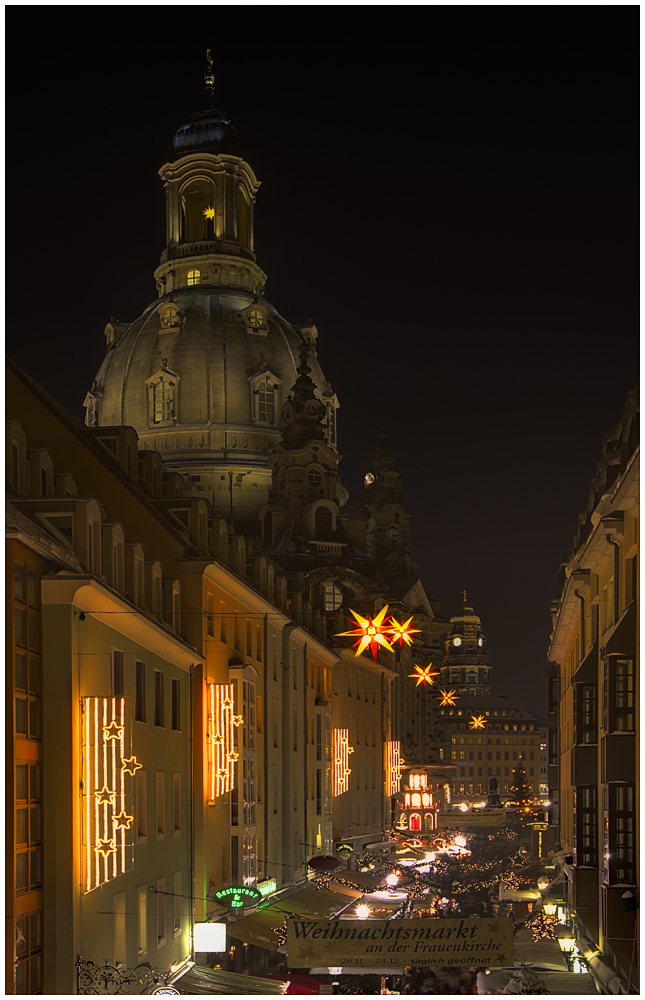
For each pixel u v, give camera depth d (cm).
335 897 5762
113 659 3023
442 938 2716
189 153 13325
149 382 12044
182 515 4369
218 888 4156
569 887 4969
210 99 13875
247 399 12031
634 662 2975
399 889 6241
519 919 5200
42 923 2478
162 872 3431
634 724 2981
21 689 2425
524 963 3788
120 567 3172
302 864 5969
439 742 13625
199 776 3916
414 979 3703
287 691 5766
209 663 4162
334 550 11312
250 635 4978
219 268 13038
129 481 4247
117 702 2780
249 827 4534
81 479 3972
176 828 3672
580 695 3884
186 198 13675
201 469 11700
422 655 13262
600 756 3434
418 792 11762
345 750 7650
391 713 11356
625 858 3020
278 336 12581
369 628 4962
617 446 3528
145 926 3200
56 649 2553
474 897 6100
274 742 5472
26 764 2434
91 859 2592
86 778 2611
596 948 3703
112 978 2583
